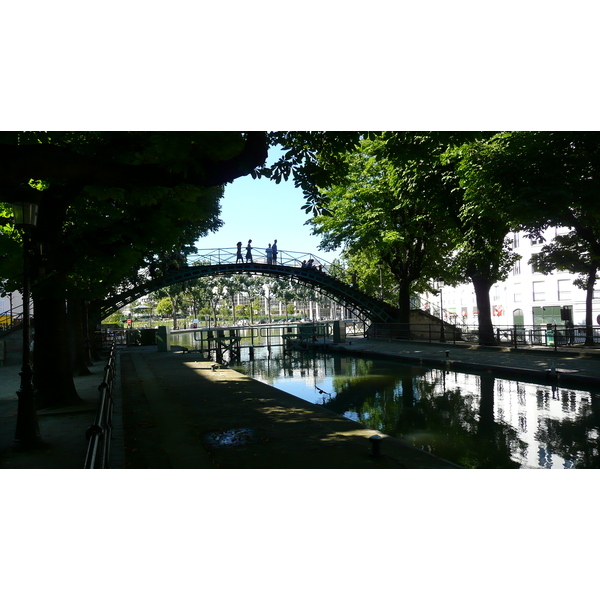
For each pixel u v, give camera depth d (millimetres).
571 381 13914
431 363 20344
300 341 34312
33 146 6258
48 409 9805
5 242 9125
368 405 12828
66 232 10938
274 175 10180
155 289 35438
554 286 39656
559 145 14281
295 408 10328
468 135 11953
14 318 27391
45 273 9422
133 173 6859
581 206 14695
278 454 6820
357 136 9953
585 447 8297
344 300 40844
